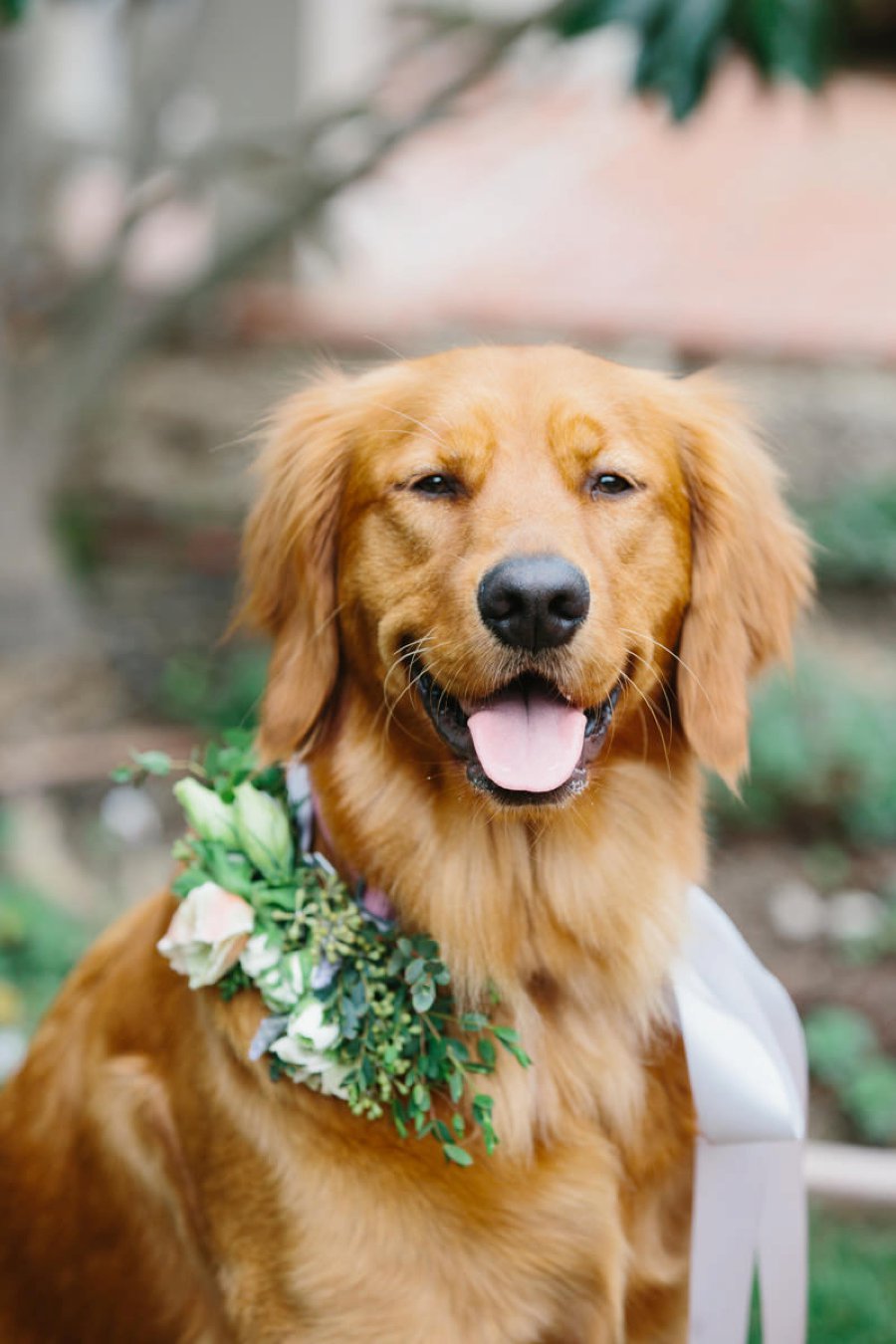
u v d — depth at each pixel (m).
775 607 2.70
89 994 2.83
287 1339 2.37
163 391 8.99
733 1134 2.51
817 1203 3.05
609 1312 2.41
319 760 2.56
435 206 12.02
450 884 2.42
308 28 9.68
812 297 9.53
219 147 6.87
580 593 2.21
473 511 2.35
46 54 7.70
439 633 2.30
